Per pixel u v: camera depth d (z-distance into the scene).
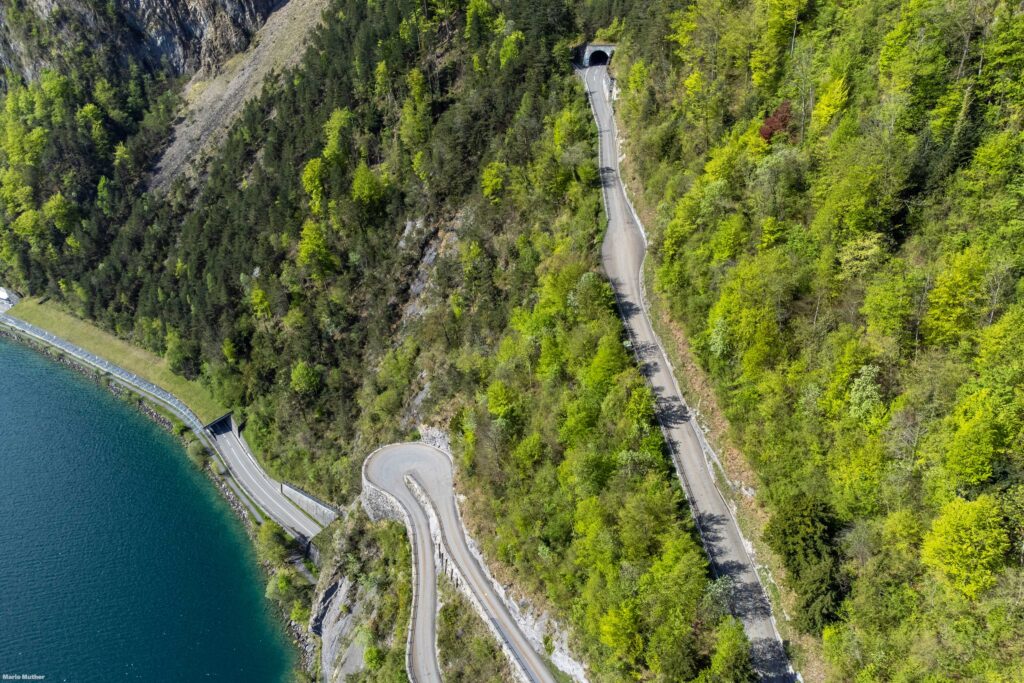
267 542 110.81
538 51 124.62
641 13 116.62
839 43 77.69
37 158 194.75
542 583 69.12
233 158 168.75
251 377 139.12
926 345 55.31
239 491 127.25
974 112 60.78
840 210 62.31
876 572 50.91
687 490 65.38
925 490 50.50
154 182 187.00
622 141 107.38
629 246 92.56
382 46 150.25
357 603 92.12
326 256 134.25
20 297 195.00
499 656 69.88
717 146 85.25
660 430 69.50
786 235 68.00
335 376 127.06
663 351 78.81
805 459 58.19
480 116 123.94
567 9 136.62
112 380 162.38
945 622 46.69
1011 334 49.69
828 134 71.75
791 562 54.69
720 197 76.56
